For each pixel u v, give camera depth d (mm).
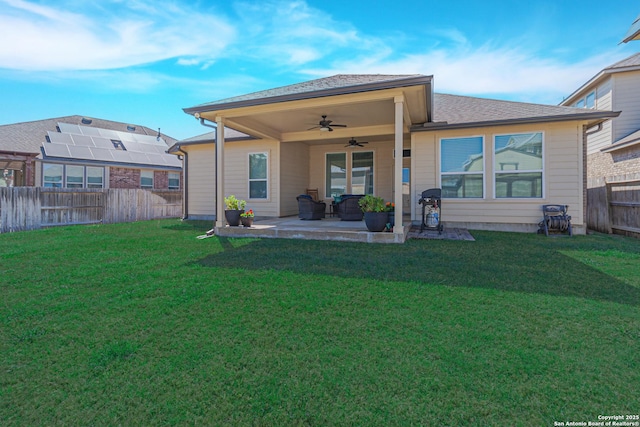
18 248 6270
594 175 12531
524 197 7992
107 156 18344
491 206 8227
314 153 12180
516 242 6457
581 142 7598
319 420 1752
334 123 9133
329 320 2910
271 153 10703
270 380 2082
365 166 11477
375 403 1867
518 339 2539
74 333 2729
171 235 7895
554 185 7785
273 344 2518
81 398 1952
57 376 2158
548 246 6047
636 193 7273
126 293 3639
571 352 2352
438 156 8602
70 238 7508
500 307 3145
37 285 3953
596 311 3035
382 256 5184
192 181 12258
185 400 1922
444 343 2494
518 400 1873
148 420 1776
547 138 7789
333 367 2209
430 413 1786
